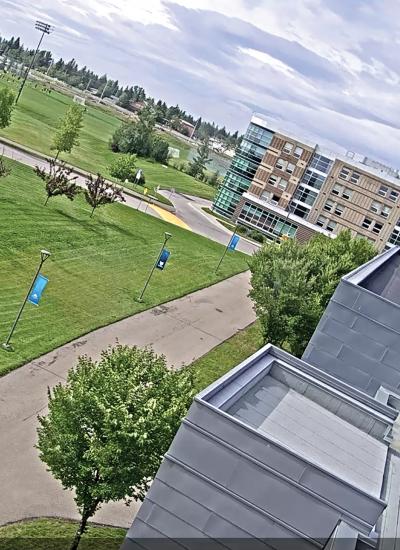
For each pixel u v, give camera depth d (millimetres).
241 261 75188
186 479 15281
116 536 23016
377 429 19016
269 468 14766
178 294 52344
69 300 41781
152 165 147625
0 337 33219
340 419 19141
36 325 36250
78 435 19609
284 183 104438
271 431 16844
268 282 43688
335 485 14438
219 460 15062
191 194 127000
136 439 19031
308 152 102812
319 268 45938
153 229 71938
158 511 15523
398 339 25469
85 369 21250
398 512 15633
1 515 21797
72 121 86750
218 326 48469
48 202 63188
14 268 43344
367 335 25781
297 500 14656
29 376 30688
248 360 18797
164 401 20406
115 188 71000
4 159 73562
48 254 32625
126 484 19500
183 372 22438
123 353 21891
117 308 43875
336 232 102125
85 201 70938
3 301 37562
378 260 33875
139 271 54219
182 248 68750
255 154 106000
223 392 17047
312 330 41562
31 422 27344
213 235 87250
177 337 43031
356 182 100562
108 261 53438
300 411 18531
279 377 19844
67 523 22609
